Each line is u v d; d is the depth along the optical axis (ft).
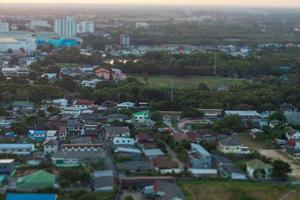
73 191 355.36
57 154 419.33
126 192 365.81
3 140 470.80
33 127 511.81
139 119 556.51
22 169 400.47
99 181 367.86
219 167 414.82
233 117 546.67
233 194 364.17
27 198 335.26
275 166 400.67
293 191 374.02
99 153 426.51
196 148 446.60
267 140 495.41
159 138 482.69
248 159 441.68
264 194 366.63
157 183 367.04
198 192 365.40
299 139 489.67
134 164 408.26
